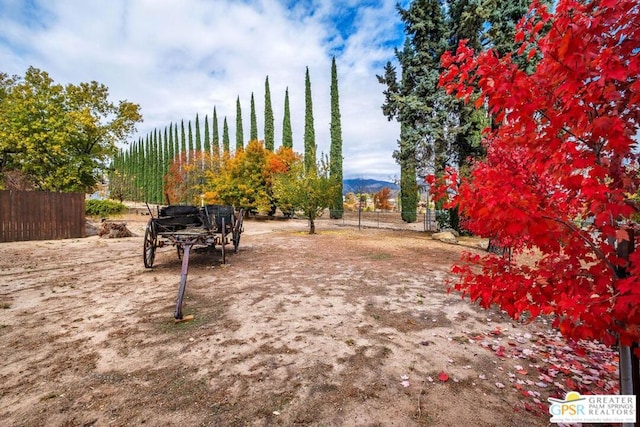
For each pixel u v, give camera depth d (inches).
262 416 99.5
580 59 55.9
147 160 2883.9
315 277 287.4
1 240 512.1
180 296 187.9
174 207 365.7
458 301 218.8
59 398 108.0
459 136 572.7
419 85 609.9
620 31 58.4
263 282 269.3
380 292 240.1
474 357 139.6
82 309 199.3
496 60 71.3
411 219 1012.5
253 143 1194.0
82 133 760.3
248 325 175.2
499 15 486.0
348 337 160.1
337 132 1305.4
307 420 97.8
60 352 142.0
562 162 63.4
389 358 138.1
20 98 699.4
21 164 737.6
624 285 57.4
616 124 54.4
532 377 123.3
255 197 1170.0
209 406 104.3
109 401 106.7
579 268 71.7
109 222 599.2
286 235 658.8
